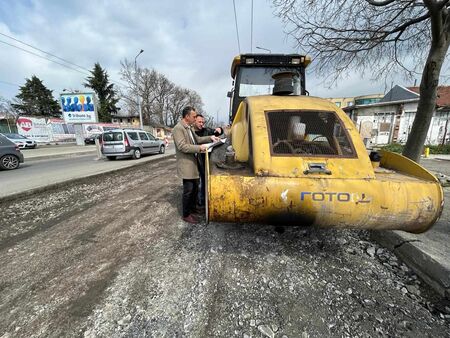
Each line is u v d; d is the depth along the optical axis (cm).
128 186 570
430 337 150
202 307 176
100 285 203
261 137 205
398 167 231
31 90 4362
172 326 160
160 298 186
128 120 4734
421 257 209
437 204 176
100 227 325
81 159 1145
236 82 427
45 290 198
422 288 195
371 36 450
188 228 315
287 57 409
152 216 363
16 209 401
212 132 472
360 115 1853
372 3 385
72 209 401
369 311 171
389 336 151
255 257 240
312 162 190
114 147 1041
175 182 610
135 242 279
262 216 185
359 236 278
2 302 184
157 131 4691
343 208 176
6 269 229
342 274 213
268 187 178
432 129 1598
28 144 1827
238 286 198
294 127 207
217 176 185
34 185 526
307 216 181
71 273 220
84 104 1828
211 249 257
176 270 221
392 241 245
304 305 177
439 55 358
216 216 189
